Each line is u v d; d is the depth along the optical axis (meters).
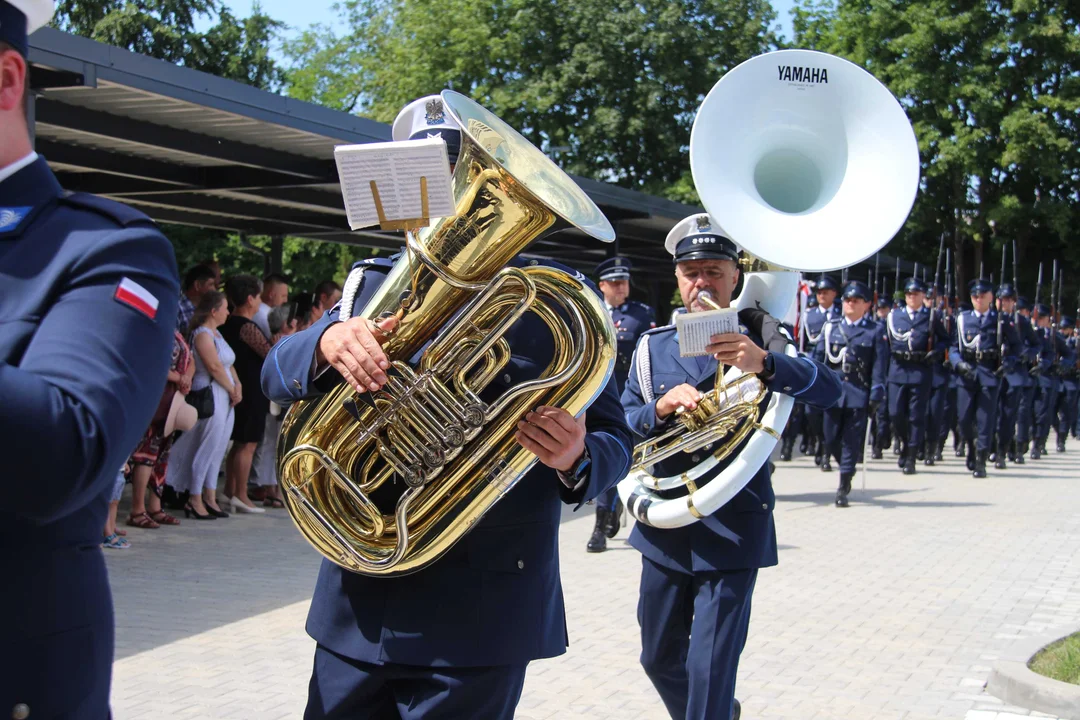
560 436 2.40
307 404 2.49
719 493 3.85
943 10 28.27
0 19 1.64
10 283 1.65
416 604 2.53
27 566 1.74
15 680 1.72
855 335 11.12
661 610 4.09
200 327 8.84
